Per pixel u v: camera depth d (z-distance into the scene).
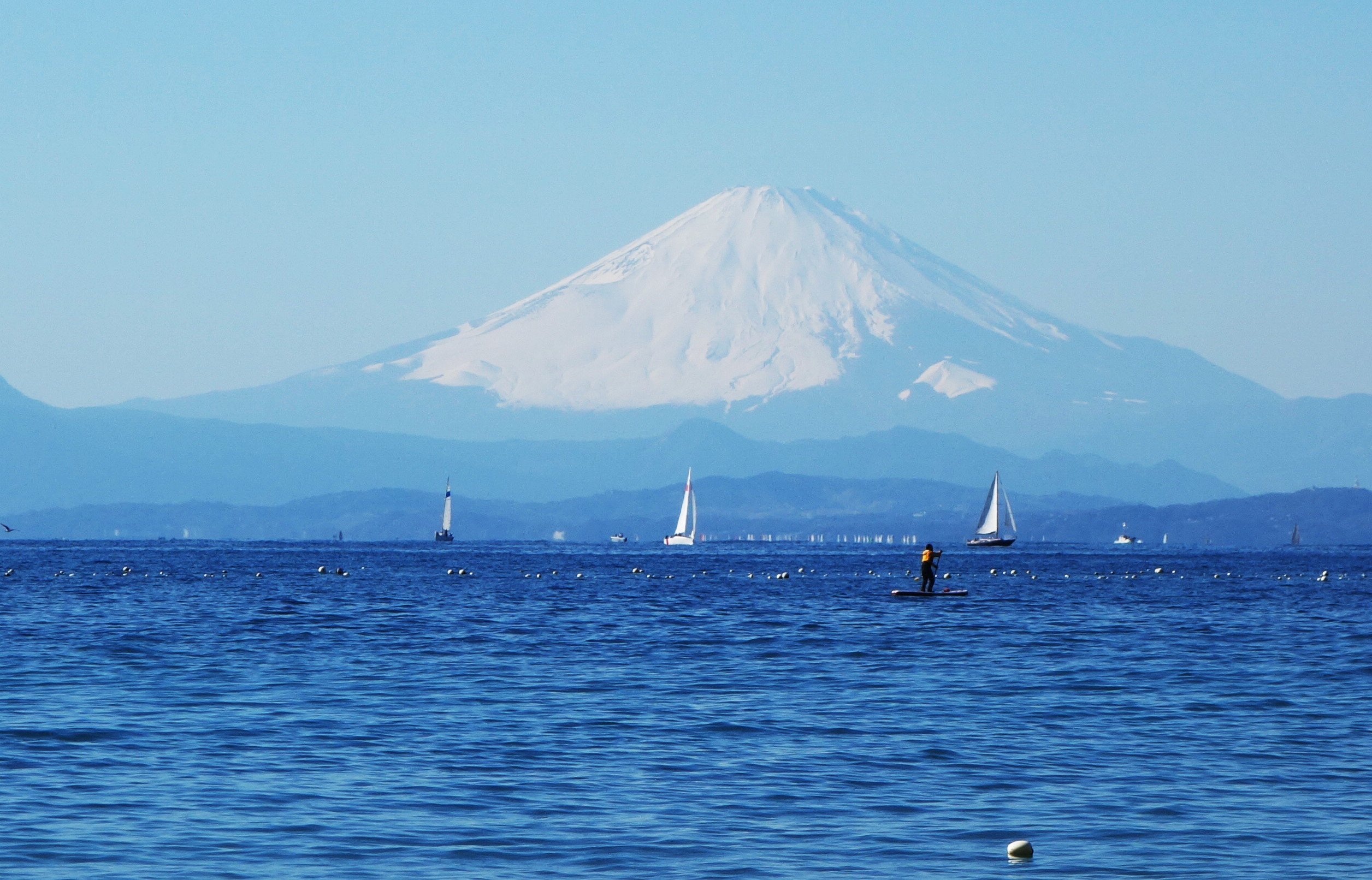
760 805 102.69
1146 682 173.50
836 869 86.06
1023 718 142.75
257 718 139.50
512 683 169.00
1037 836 94.12
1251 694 162.38
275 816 98.12
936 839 93.38
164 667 182.50
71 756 118.44
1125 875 84.81
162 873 84.12
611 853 89.38
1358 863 87.62
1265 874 85.12
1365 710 149.38
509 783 109.38
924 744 127.50
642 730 134.25
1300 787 109.69
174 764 115.44
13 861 86.19
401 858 87.88
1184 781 111.81
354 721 138.50
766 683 169.88
